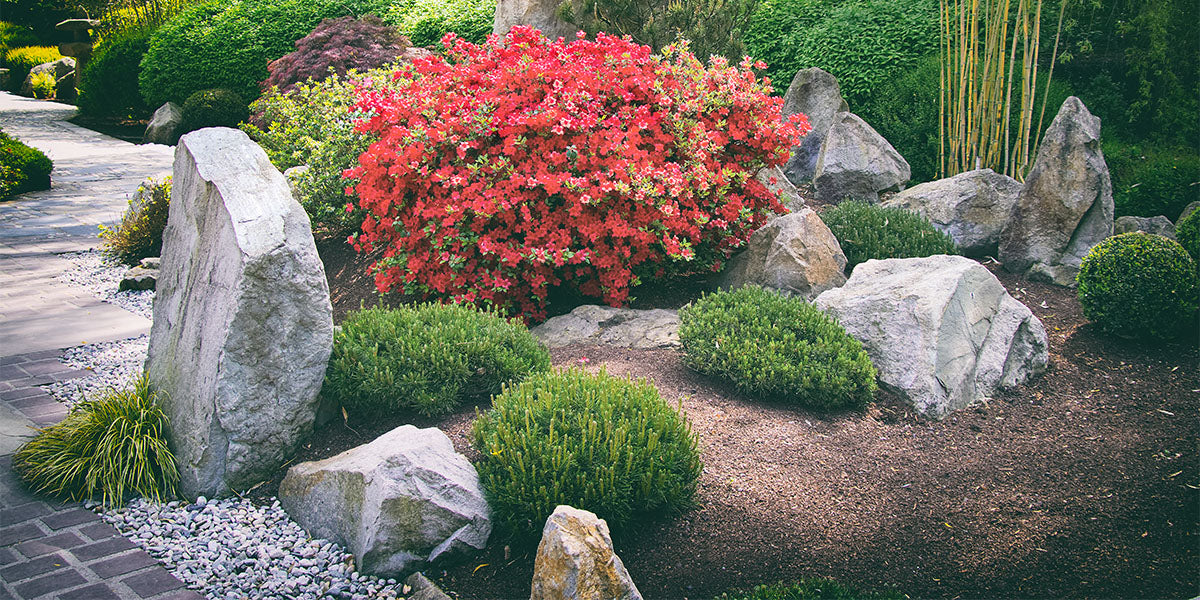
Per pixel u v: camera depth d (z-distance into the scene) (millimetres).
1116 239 5539
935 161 9133
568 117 5676
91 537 3707
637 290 6547
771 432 4328
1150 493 3836
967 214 7188
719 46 8664
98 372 5668
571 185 5551
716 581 3262
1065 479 4016
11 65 26109
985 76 7883
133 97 19062
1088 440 4383
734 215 6145
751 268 6168
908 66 10273
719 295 5391
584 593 2707
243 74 16906
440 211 5852
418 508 3375
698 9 8484
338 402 4449
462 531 3398
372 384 4254
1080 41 9789
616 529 3436
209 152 4609
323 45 13258
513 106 5992
